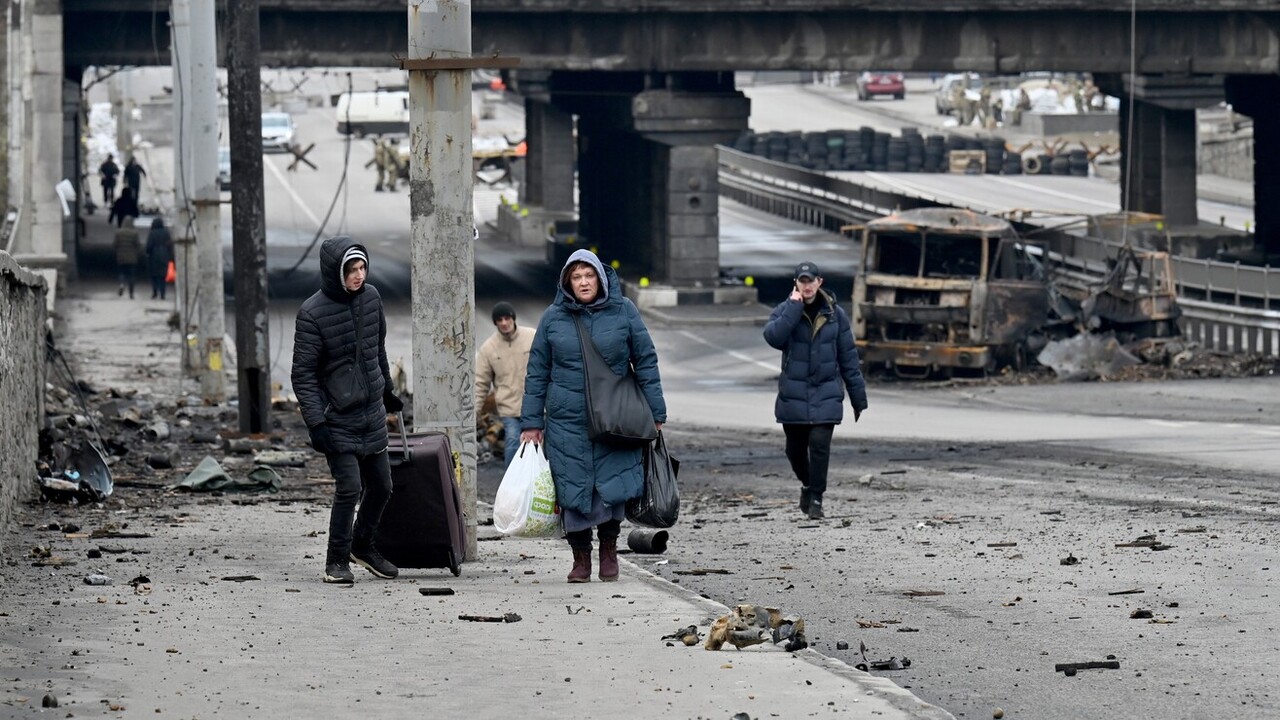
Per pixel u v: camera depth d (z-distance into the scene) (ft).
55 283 334.24
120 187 623.77
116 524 103.09
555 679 54.95
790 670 56.34
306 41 365.20
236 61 163.84
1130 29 380.58
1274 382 240.73
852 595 75.77
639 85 416.46
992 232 263.70
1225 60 382.63
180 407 193.47
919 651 62.44
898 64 376.48
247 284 165.48
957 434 182.19
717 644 60.39
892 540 95.86
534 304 387.14
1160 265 278.05
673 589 76.23
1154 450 154.51
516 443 129.18
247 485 129.18
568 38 373.20
